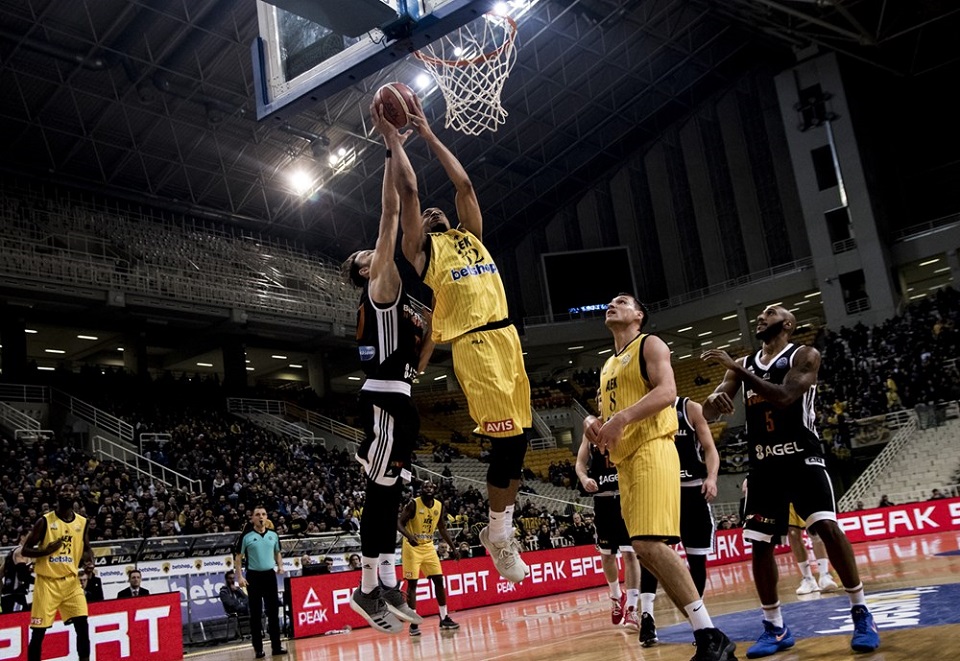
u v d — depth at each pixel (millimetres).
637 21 31281
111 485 18703
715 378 36062
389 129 3910
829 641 4688
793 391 4641
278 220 33188
